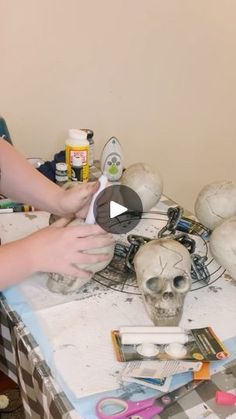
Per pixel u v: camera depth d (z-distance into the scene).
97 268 0.75
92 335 0.66
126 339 0.61
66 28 1.33
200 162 1.81
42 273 0.78
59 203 0.83
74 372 0.60
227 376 0.60
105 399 0.56
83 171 1.14
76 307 0.72
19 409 1.24
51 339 0.65
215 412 0.55
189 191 1.85
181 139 1.72
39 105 1.40
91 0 1.33
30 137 1.42
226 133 1.81
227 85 1.71
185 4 1.48
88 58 1.40
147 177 0.96
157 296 0.68
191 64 1.60
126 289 0.77
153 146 1.67
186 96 1.65
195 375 0.59
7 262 0.66
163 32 1.49
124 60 1.46
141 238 0.83
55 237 0.69
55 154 1.36
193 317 0.71
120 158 1.16
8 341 0.90
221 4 1.54
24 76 1.34
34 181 0.89
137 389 0.57
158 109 1.61
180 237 0.84
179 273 0.69
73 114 1.46
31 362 0.64
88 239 0.70
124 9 1.39
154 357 0.59
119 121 1.55
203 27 1.55
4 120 1.24
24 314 0.70
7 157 0.91
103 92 1.48
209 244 0.84
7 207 1.01
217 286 0.78
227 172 1.90
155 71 1.54
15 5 1.24
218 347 0.62
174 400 0.56
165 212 1.02
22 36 1.29
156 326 0.66
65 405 0.56
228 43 1.63
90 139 1.26
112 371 0.60
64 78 1.39
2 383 1.31
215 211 0.89
